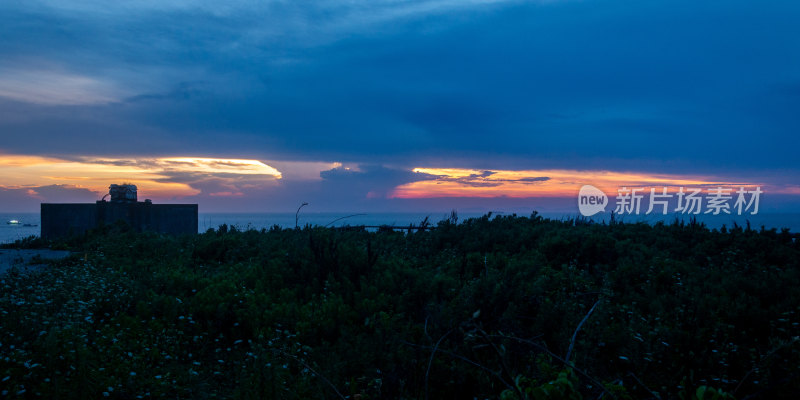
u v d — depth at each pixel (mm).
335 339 6754
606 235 12469
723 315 6945
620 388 3703
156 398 5020
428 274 9406
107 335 6148
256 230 16344
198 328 6918
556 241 11328
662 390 4613
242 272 9953
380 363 5125
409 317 6832
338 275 9180
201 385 5359
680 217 14414
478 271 10195
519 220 16344
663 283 8906
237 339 6859
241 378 5152
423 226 15406
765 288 8070
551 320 5832
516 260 10367
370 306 7434
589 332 5457
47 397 4555
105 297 7707
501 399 3445
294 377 5328
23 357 5117
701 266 10820
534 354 4863
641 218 15344
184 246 14055
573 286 8242
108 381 4957
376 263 9930
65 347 5309
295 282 9289
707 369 5066
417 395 4652
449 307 6082
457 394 4727
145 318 7086
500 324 5348
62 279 8875
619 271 9336
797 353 4844
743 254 11203
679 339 5637
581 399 3285
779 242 12227
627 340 5609
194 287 8805
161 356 5977
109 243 13938
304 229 15617
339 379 5043
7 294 7473
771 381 4574
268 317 6984
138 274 9828
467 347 5047
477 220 15758
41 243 15984
